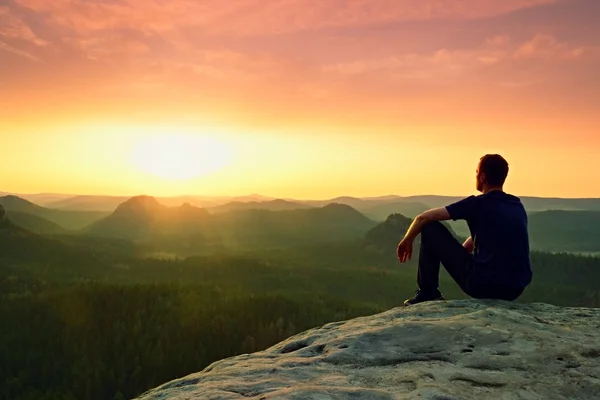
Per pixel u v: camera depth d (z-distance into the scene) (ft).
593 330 19.11
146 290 396.78
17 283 566.36
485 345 17.31
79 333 332.19
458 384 14.51
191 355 308.60
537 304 23.15
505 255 21.76
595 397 13.93
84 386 276.00
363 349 17.69
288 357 18.56
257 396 13.70
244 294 437.17
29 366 298.76
